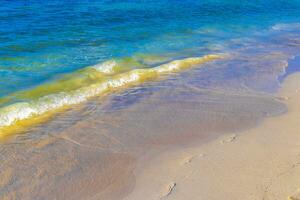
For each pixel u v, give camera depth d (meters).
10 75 12.20
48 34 17.84
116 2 28.20
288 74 13.35
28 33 17.84
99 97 10.99
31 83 11.59
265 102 10.66
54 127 9.09
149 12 24.94
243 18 24.86
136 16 23.36
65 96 10.66
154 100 10.83
